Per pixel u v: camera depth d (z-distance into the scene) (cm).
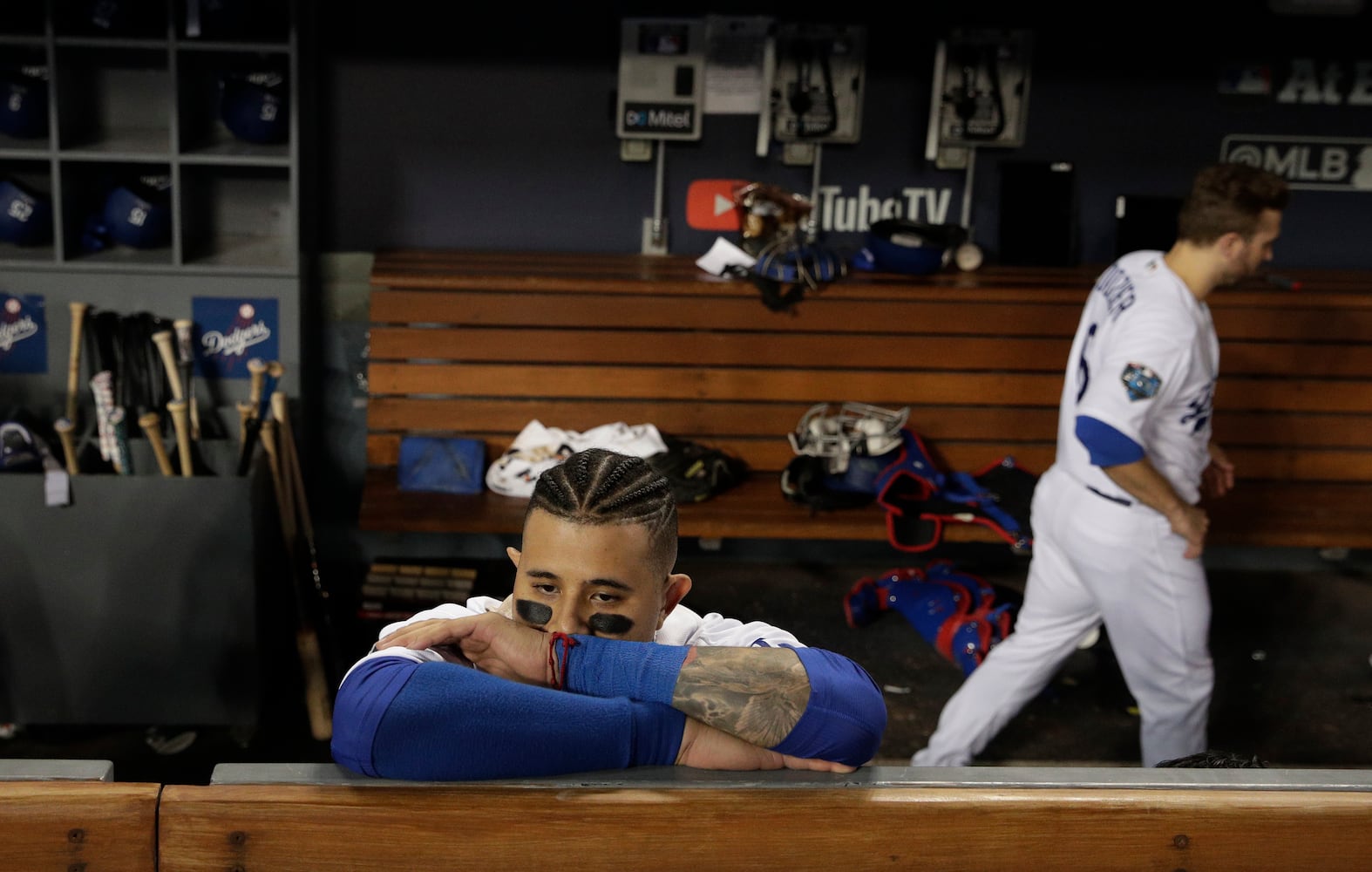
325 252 471
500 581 451
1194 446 292
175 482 344
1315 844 136
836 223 493
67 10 402
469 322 441
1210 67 485
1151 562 289
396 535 478
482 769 125
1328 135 495
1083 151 492
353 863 127
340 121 463
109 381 368
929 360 455
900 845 132
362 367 475
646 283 442
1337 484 477
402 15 455
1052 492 306
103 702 358
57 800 125
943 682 400
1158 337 272
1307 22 483
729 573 476
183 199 424
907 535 422
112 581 349
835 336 452
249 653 356
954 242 473
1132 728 379
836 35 468
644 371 451
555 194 480
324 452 478
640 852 129
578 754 126
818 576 477
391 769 125
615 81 470
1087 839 133
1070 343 456
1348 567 499
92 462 378
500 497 437
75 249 425
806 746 129
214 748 359
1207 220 272
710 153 481
